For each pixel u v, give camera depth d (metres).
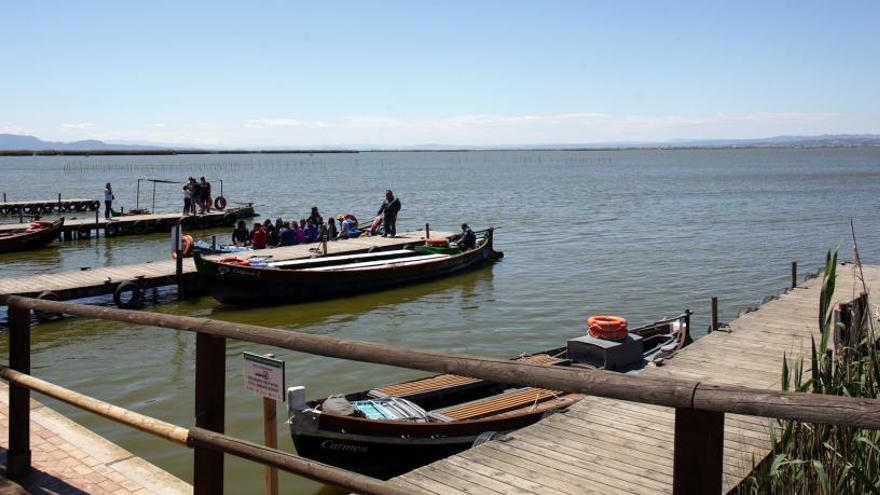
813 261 30.20
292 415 9.44
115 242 38.22
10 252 34.00
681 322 15.09
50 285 20.86
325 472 3.14
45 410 7.22
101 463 5.89
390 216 32.28
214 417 3.88
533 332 18.86
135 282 21.88
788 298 17.45
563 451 8.07
